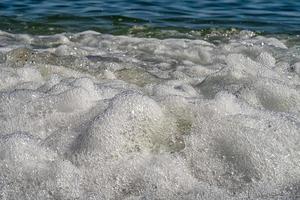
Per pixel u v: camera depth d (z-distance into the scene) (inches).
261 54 252.4
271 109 169.8
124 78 218.4
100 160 129.2
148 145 133.4
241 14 404.5
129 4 436.8
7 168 128.0
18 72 208.7
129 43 300.2
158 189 120.8
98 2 443.8
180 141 135.6
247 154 126.3
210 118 141.9
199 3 450.0
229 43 304.0
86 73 223.9
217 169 125.3
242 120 137.1
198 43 301.1
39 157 131.6
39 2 436.1
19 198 119.4
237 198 115.0
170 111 146.9
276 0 475.5
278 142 129.2
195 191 118.7
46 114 157.6
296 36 327.3
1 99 168.6
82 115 154.6
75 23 357.7
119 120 136.0
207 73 238.1
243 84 187.6
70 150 135.2
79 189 122.8
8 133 145.9
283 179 120.2
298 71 232.8
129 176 124.8
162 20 372.8
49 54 243.1
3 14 380.8
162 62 259.1
